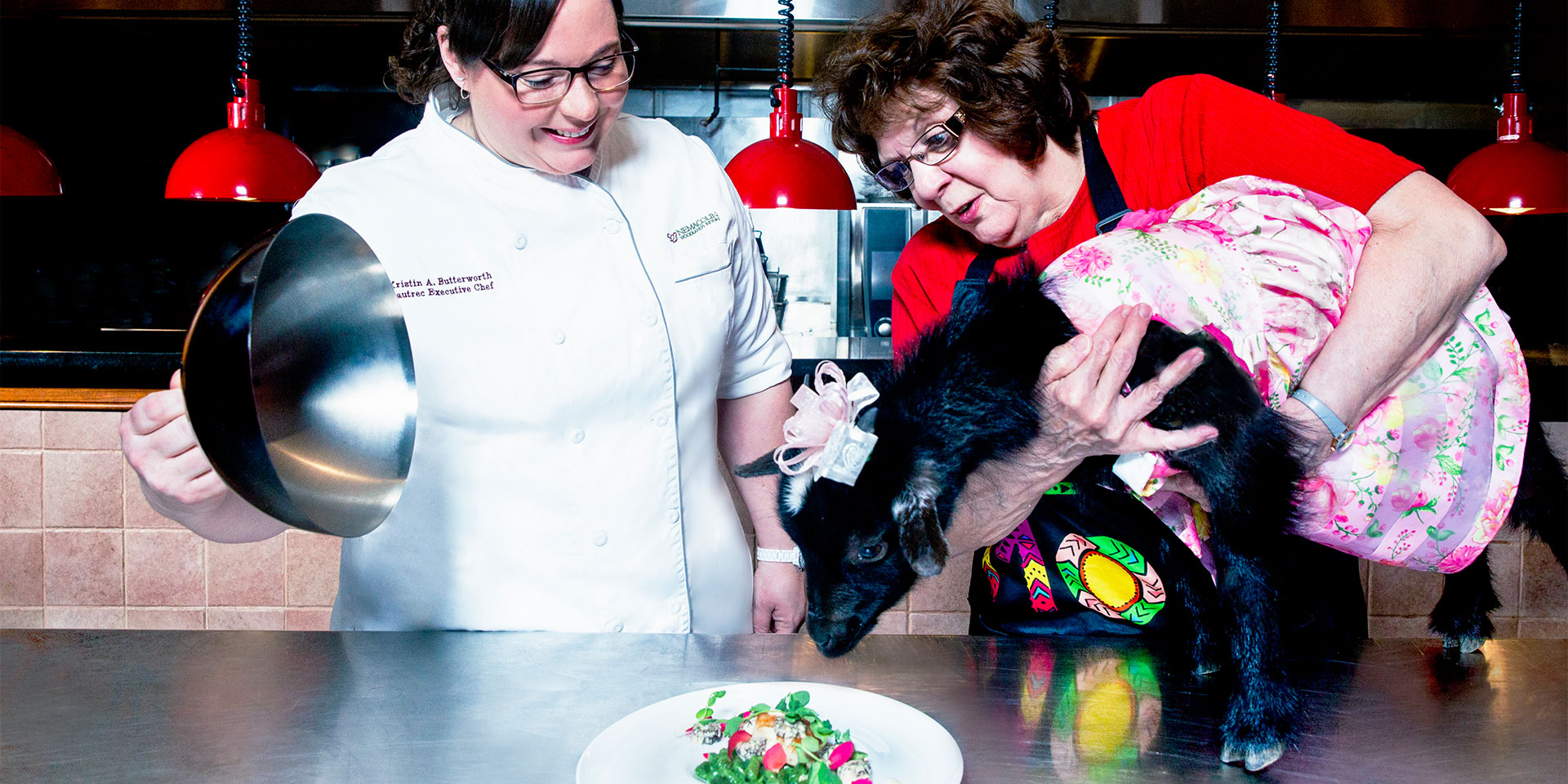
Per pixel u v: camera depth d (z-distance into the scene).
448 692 1.24
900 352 1.28
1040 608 1.67
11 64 5.30
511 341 1.52
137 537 3.46
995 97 1.41
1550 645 1.38
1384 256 1.20
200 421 0.90
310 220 1.10
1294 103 5.64
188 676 1.28
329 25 4.77
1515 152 3.37
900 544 1.12
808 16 4.24
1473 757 1.04
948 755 1.00
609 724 1.15
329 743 1.09
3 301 5.50
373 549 1.58
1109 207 1.50
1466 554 1.25
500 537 1.55
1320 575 1.48
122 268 5.56
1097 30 4.51
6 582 3.47
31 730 1.12
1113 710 1.19
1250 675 1.07
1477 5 4.23
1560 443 3.30
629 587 1.59
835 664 1.34
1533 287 5.39
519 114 1.37
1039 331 1.13
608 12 1.32
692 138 1.76
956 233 1.76
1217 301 1.13
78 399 3.41
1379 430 1.22
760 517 1.80
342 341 1.16
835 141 1.67
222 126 5.56
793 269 5.83
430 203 1.52
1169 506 1.28
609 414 1.56
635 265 1.58
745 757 1.00
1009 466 1.15
